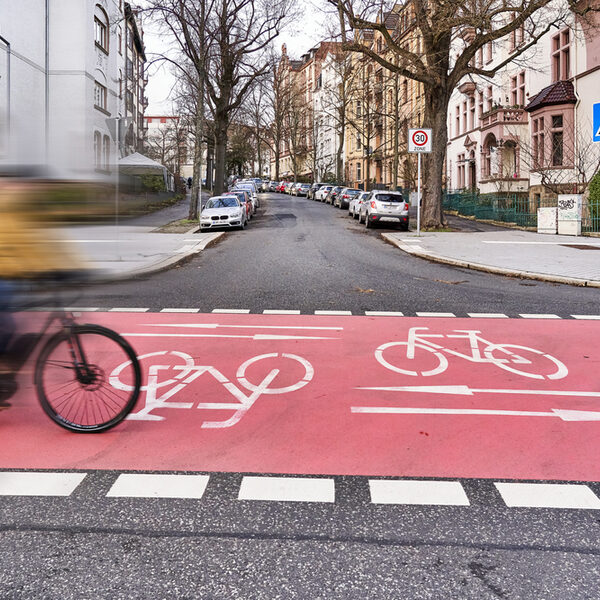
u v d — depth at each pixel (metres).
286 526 3.23
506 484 3.75
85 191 4.32
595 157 28.30
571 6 23.20
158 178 37.03
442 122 25.16
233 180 82.50
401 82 55.88
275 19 35.06
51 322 4.55
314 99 94.00
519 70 35.97
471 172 43.81
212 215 25.95
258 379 6.00
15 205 4.19
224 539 3.10
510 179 35.25
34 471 3.92
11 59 29.19
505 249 18.39
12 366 4.50
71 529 3.19
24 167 4.17
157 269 13.81
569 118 30.06
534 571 2.81
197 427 4.73
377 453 4.24
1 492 3.61
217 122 41.25
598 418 4.99
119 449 4.29
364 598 2.61
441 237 22.31
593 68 28.00
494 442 4.46
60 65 33.06
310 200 58.75
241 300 10.57
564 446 4.39
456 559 2.92
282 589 2.68
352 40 24.17
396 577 2.77
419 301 10.51
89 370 4.54
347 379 6.03
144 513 3.37
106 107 37.81
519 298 10.82
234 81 40.53
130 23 50.53
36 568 2.84
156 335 7.90
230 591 2.66
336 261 16.12
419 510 3.41
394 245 20.56
